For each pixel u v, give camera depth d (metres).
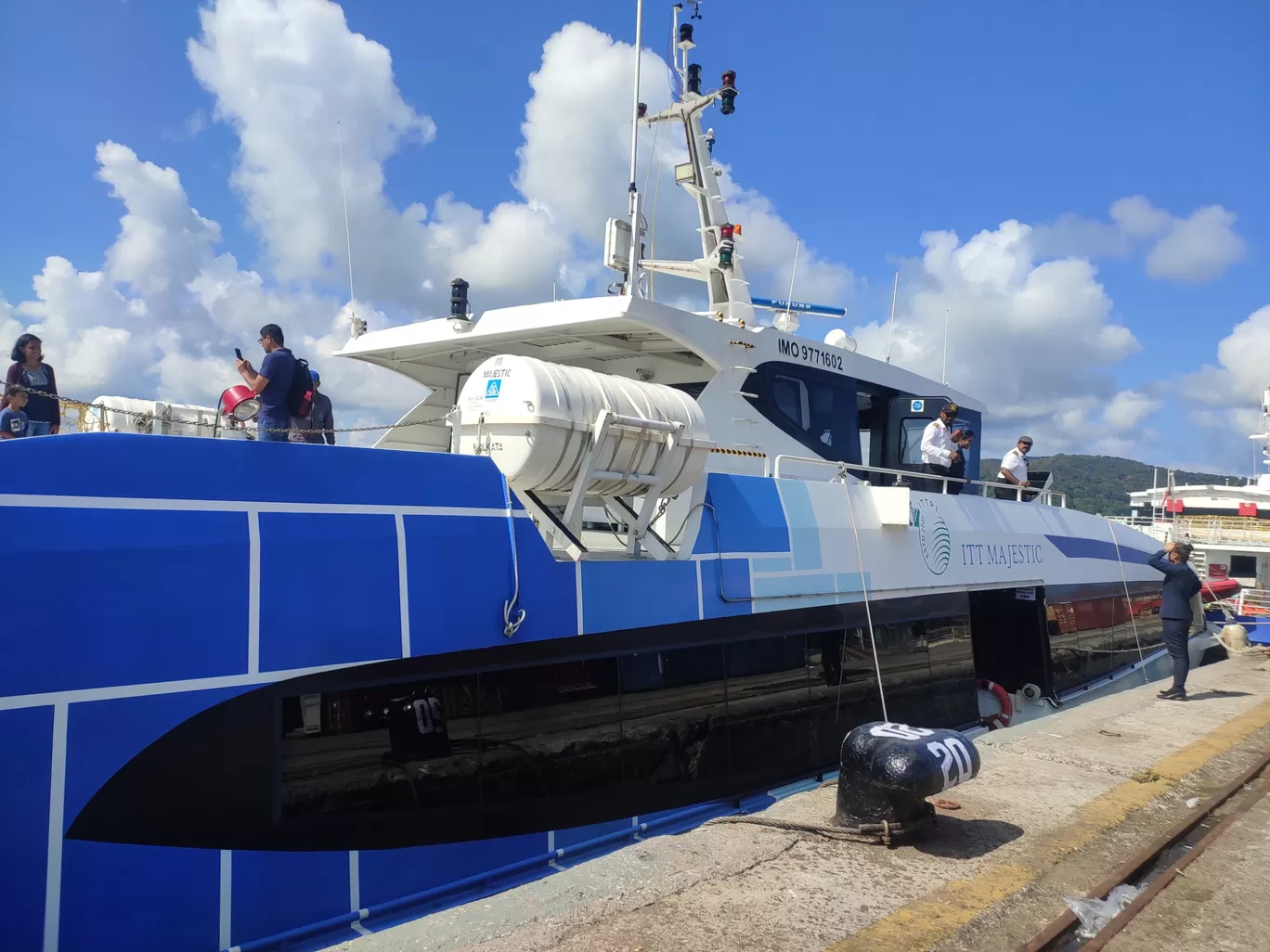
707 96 9.27
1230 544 23.58
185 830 3.72
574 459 5.19
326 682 4.17
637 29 7.54
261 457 4.15
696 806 5.84
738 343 7.64
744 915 3.65
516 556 4.95
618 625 5.48
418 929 3.69
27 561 3.46
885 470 8.06
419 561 4.56
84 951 3.45
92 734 3.53
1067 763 6.18
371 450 4.55
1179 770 6.01
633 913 3.68
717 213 9.52
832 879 4.04
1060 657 10.30
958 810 5.02
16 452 3.52
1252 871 4.36
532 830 4.90
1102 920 3.74
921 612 8.09
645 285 9.53
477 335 7.37
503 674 4.86
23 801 3.37
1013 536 9.63
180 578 3.80
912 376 9.80
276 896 3.94
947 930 3.53
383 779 4.31
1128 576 12.27
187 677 3.77
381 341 8.04
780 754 6.50
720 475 6.57
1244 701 8.74
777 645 6.60
